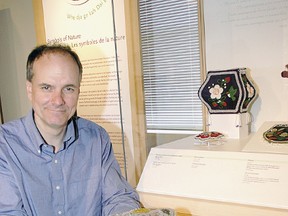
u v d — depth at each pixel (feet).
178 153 3.92
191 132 5.19
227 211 3.13
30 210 3.26
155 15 5.81
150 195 3.62
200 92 4.52
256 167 3.34
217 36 4.98
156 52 5.86
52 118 3.15
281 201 2.98
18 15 7.28
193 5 5.43
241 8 4.74
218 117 4.43
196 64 5.49
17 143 3.32
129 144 5.12
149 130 5.39
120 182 3.73
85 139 3.73
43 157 3.35
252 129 4.86
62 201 3.42
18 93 7.64
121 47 5.45
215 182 3.41
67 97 3.18
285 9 4.45
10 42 7.51
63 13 5.92
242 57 4.83
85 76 5.74
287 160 3.27
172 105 5.76
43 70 3.05
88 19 5.65
